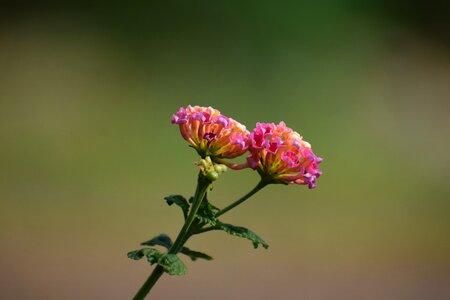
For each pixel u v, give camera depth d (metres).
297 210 2.22
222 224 0.66
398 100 3.36
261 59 3.41
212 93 3.19
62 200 2.14
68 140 2.69
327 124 3.09
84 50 3.38
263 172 0.67
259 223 2.08
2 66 3.22
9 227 1.87
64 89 3.11
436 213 2.37
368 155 2.88
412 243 2.08
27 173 2.35
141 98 3.10
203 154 0.67
